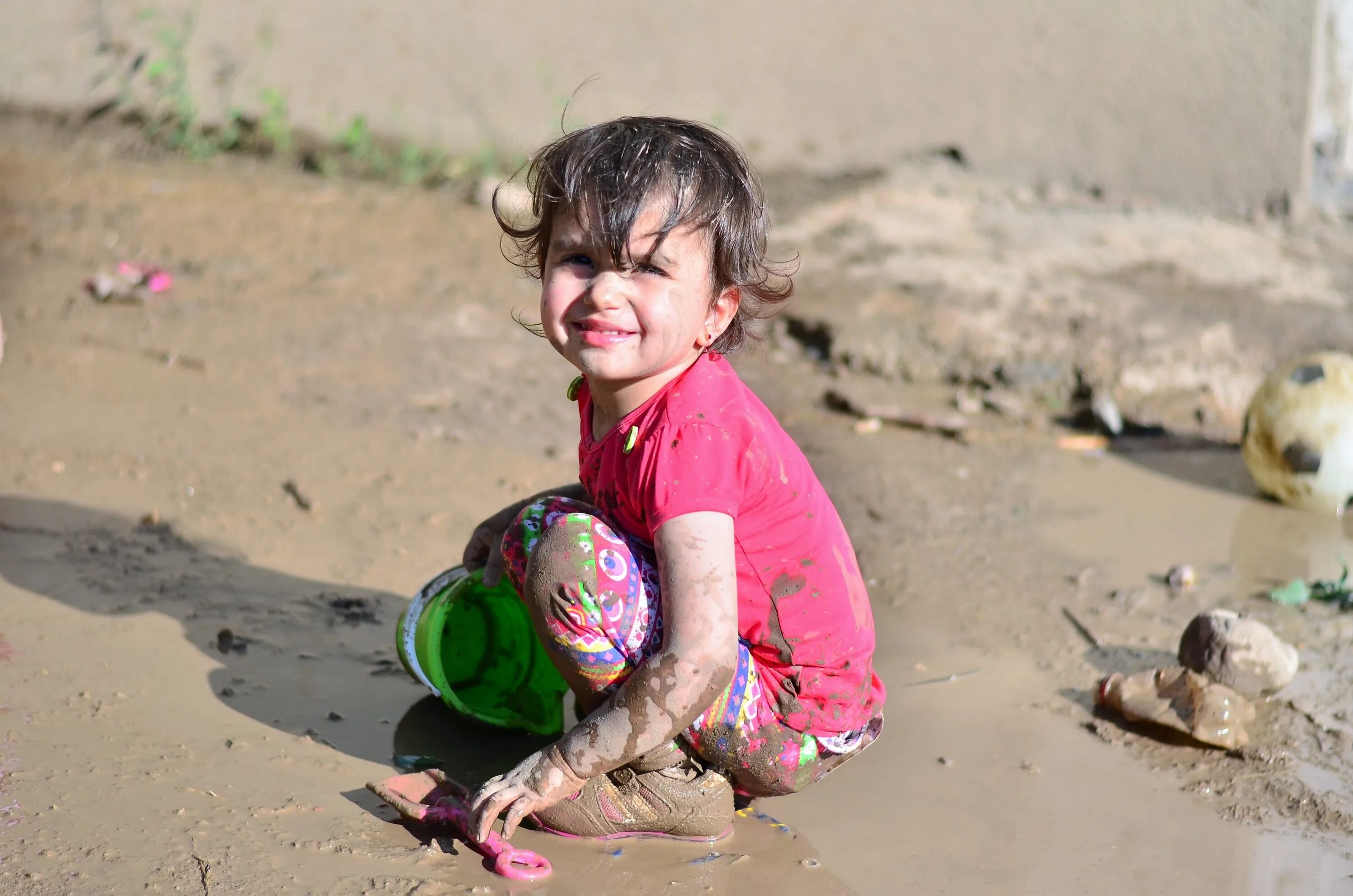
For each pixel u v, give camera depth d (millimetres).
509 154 11234
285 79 11234
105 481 5621
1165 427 7250
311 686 4137
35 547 4910
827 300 8352
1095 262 9359
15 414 6285
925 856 3486
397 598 4828
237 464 5965
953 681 4551
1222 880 3443
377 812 3443
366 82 11242
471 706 4055
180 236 9344
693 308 3199
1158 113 10656
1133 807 3797
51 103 11195
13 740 3549
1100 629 4996
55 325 7594
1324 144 10891
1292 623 5078
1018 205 10703
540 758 3236
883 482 6422
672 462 3129
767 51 11016
